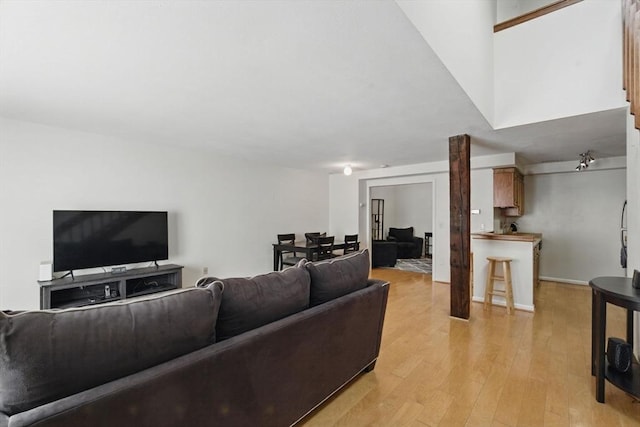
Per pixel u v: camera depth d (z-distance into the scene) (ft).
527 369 8.28
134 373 3.63
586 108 9.55
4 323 2.99
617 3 9.11
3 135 10.65
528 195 20.29
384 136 12.64
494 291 13.84
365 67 6.82
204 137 13.09
